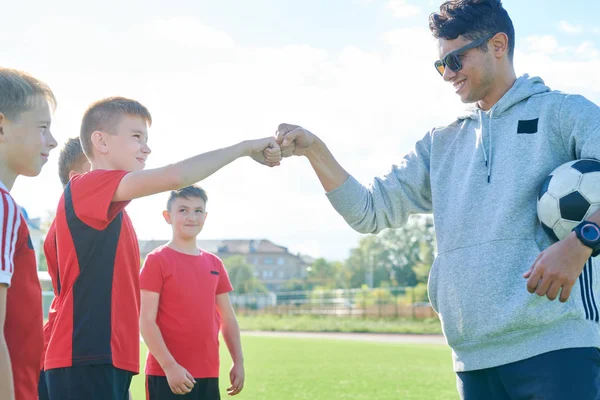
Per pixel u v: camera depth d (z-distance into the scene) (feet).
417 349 55.42
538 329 9.04
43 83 8.36
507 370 9.26
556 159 9.60
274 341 69.62
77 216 9.89
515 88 9.87
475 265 9.56
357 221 11.29
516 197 9.50
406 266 327.26
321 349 54.85
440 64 10.33
